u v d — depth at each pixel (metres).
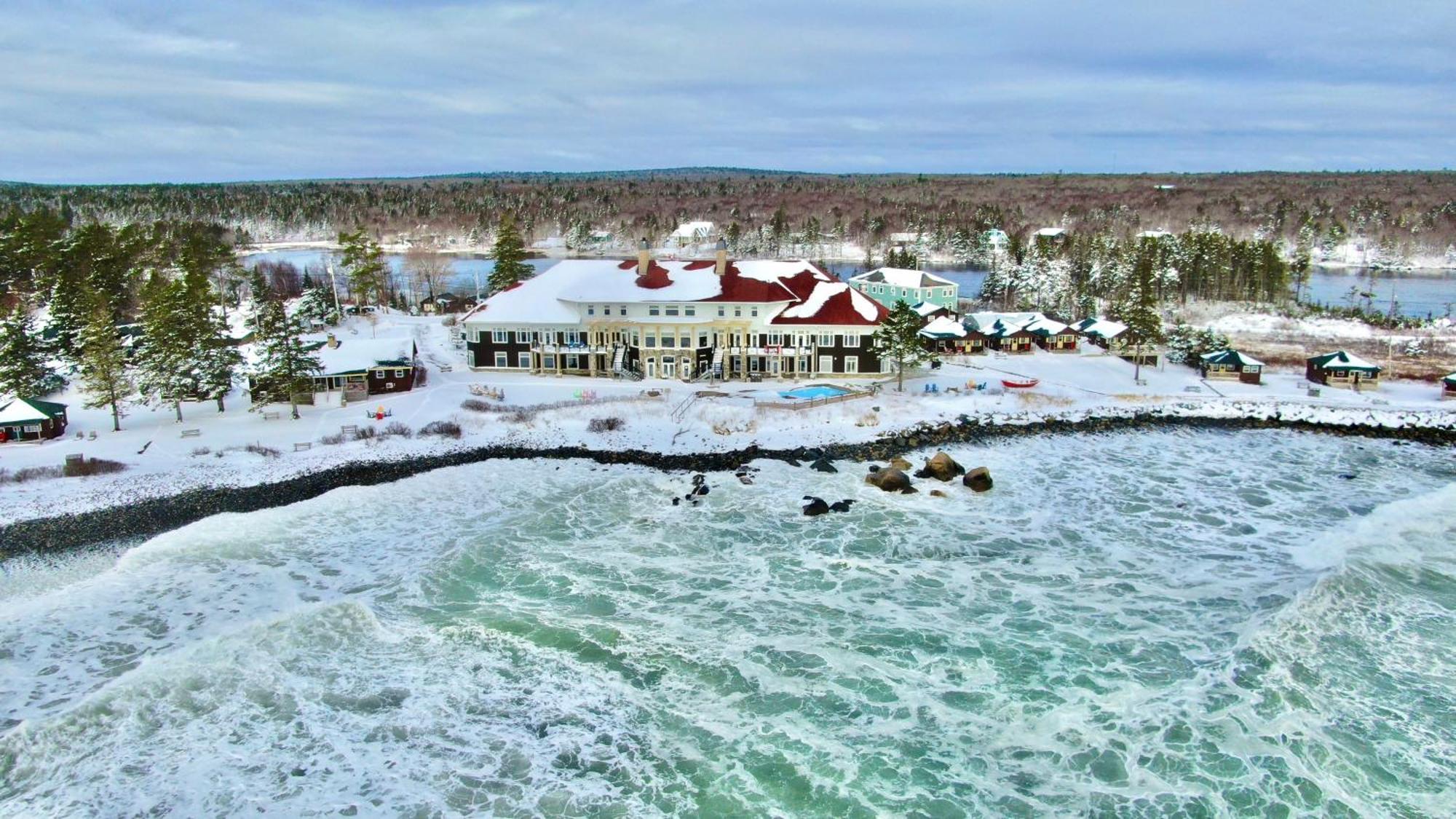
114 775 27.09
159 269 121.31
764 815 25.72
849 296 82.81
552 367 83.88
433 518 49.16
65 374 81.19
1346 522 47.81
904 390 75.56
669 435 63.00
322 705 30.89
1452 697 31.11
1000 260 160.88
